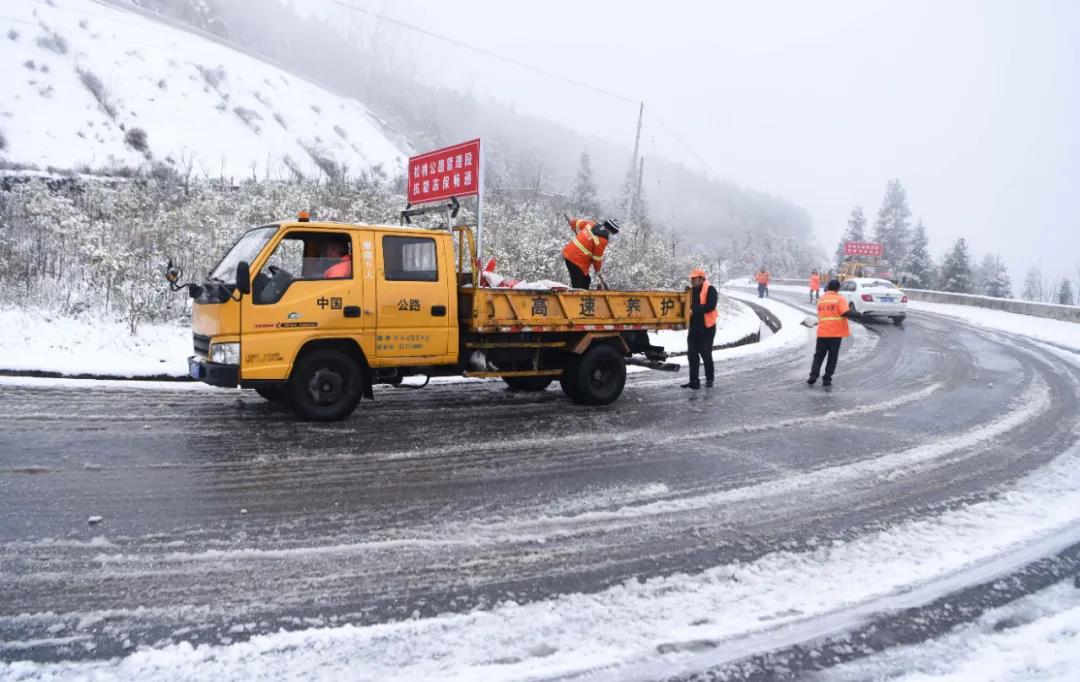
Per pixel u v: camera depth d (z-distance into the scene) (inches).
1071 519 204.2
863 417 350.0
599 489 223.6
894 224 2768.2
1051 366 551.5
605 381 366.0
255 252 281.3
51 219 534.9
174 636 128.5
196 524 182.5
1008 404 390.9
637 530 189.9
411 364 307.7
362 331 295.1
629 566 166.7
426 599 146.6
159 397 331.0
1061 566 171.3
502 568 163.2
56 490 202.5
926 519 203.5
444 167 516.1
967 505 216.4
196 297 289.1
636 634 134.9
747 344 670.5
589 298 352.2
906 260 2396.7
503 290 322.0
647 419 331.9
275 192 715.4
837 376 489.1
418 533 182.5
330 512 195.0
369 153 1708.9
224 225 590.9
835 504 215.3
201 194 689.0
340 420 301.0
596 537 184.1
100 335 425.4
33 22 1370.6
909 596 154.1
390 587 151.7
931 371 517.0
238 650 124.1
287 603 142.8
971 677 122.6
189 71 1473.9
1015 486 237.1
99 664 118.5
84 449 243.4
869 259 2037.4
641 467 250.2
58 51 1334.9
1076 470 258.4
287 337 279.0
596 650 128.5
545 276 647.1
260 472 227.3
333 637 129.8
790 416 349.1
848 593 154.9
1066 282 2751.0
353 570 159.5
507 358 343.9
